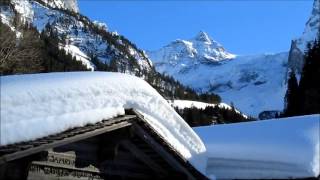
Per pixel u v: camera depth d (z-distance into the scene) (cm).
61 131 797
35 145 762
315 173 1048
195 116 7356
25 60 3741
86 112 834
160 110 953
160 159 1025
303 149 1085
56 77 901
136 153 1036
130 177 1044
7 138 737
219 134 1320
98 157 978
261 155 1117
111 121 867
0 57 3409
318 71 6109
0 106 748
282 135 1170
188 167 993
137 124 920
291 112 6219
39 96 790
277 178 1088
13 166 838
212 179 1100
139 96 914
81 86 839
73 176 948
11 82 858
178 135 986
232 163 1141
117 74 923
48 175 912
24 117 765
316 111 5722
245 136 1234
